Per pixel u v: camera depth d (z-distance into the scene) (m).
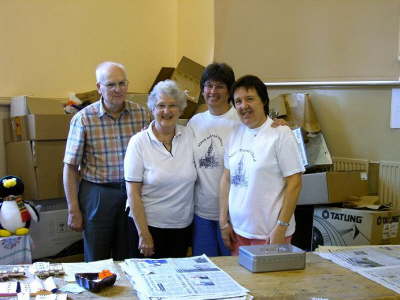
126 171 2.13
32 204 2.98
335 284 1.43
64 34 3.75
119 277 1.47
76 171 2.44
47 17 3.63
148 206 2.15
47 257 3.20
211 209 2.23
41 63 3.63
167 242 2.23
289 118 3.64
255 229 1.95
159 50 4.48
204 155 2.20
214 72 2.18
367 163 3.50
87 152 2.41
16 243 2.74
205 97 2.24
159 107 2.05
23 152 3.19
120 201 2.40
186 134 2.22
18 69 3.50
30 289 1.34
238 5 3.97
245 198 1.96
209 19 4.21
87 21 3.89
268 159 1.91
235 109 2.14
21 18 3.48
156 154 2.12
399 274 1.53
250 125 1.98
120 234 2.44
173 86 2.07
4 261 2.68
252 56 3.96
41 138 3.12
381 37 3.44
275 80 3.89
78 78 3.87
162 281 1.39
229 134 2.19
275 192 1.94
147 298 1.26
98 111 2.38
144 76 4.37
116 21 4.09
